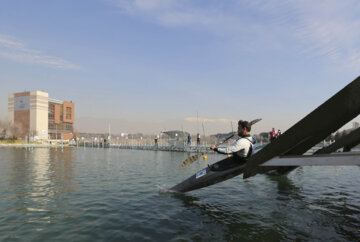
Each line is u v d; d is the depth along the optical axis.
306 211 4.71
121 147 54.03
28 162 16.88
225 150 5.23
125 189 7.08
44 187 7.42
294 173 9.61
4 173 10.84
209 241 3.38
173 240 3.43
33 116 91.62
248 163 4.32
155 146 41.94
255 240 3.39
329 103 3.26
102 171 11.55
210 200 5.65
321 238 3.43
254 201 5.50
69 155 26.84
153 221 4.25
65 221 4.29
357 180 8.08
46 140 84.56
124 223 4.16
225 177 5.69
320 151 6.98
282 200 5.55
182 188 6.43
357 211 4.68
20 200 5.79
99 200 5.78
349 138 6.38
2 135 90.12
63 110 109.12
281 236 3.51
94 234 3.69
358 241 3.31
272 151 4.04
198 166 13.66
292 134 3.75
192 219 4.33
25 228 3.95
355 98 3.03
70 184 7.94
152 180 8.73
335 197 5.81
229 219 4.30
